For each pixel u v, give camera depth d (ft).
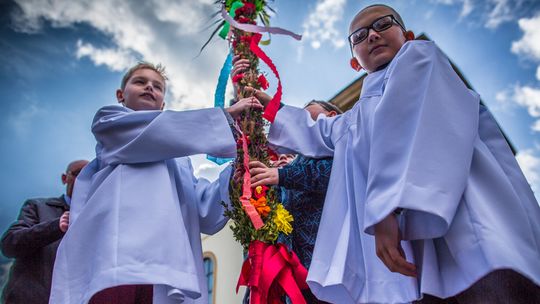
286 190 10.50
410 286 7.23
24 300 11.34
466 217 6.57
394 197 6.66
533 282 5.92
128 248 8.82
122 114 10.88
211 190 11.50
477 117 7.36
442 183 6.61
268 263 9.02
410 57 7.69
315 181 9.78
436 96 7.27
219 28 12.57
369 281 7.79
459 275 6.49
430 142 6.93
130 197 9.58
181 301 8.95
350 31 10.29
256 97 11.19
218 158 11.61
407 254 7.17
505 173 7.69
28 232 11.54
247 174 9.76
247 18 11.86
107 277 8.48
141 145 10.09
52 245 12.21
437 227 6.59
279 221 9.25
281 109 10.95
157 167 10.23
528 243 6.57
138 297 9.82
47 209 13.15
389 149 7.19
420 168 6.75
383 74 9.43
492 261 6.03
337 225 8.57
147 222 9.23
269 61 11.27
